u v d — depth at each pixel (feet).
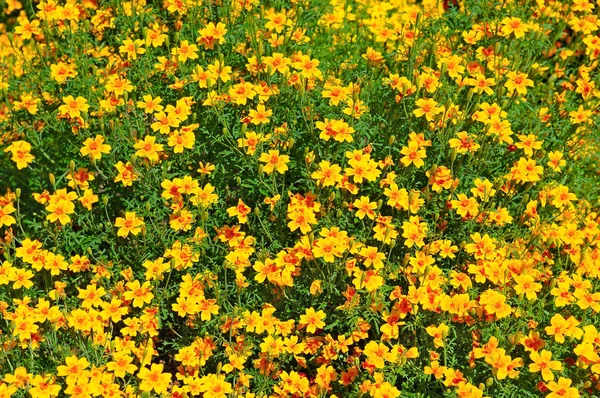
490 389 3.08
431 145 3.41
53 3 3.56
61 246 3.30
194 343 3.13
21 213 3.56
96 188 3.44
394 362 3.05
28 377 2.98
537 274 3.18
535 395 3.01
